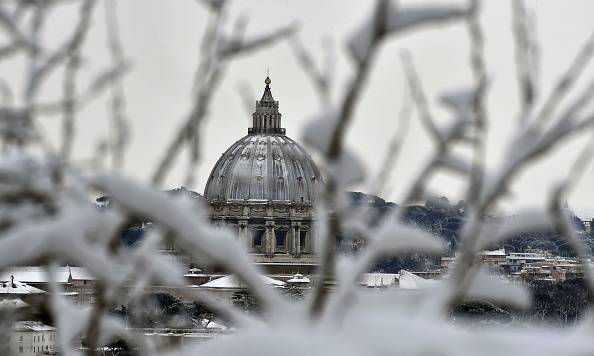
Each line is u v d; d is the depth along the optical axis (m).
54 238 22.02
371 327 21.00
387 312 22.09
